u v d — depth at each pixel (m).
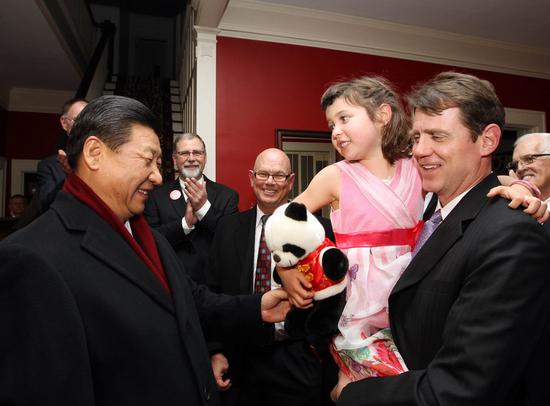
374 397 0.84
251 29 3.89
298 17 4.01
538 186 1.89
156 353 0.90
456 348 0.75
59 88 6.18
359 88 1.16
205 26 3.71
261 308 1.28
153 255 1.09
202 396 0.97
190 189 2.27
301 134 3.98
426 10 4.05
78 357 0.76
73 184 0.97
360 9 4.02
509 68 4.94
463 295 0.79
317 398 1.63
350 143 1.15
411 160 1.20
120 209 1.00
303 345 1.65
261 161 1.91
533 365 0.83
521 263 0.74
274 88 3.94
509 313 0.72
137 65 11.88
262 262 1.82
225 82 3.81
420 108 0.93
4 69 5.45
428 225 1.06
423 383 0.79
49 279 0.76
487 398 0.70
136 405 0.86
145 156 0.97
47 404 0.71
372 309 1.06
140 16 11.72
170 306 0.97
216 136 3.76
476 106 0.88
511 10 4.07
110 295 0.87
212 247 1.96
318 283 1.02
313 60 4.09
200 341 1.07
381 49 4.34
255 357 1.69
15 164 6.19
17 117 6.25
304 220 1.04
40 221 0.91
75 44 5.51
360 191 1.12
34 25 4.28
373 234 1.09
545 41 4.78
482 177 0.94
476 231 0.85
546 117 5.12
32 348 0.72
